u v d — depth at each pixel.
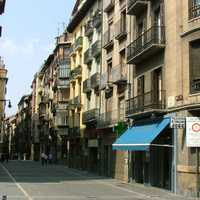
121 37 37.00
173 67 26.05
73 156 57.88
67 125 67.00
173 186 25.23
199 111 23.61
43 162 69.69
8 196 21.00
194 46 24.17
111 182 32.62
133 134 30.23
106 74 41.81
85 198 20.92
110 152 39.56
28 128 126.75
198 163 22.41
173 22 26.28
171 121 22.80
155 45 27.38
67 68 70.81
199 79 23.66
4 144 141.12
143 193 24.45
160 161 28.17
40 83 106.69
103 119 41.69
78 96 55.59
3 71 102.94
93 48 47.16
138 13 32.84
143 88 31.44
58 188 26.28
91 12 50.56
